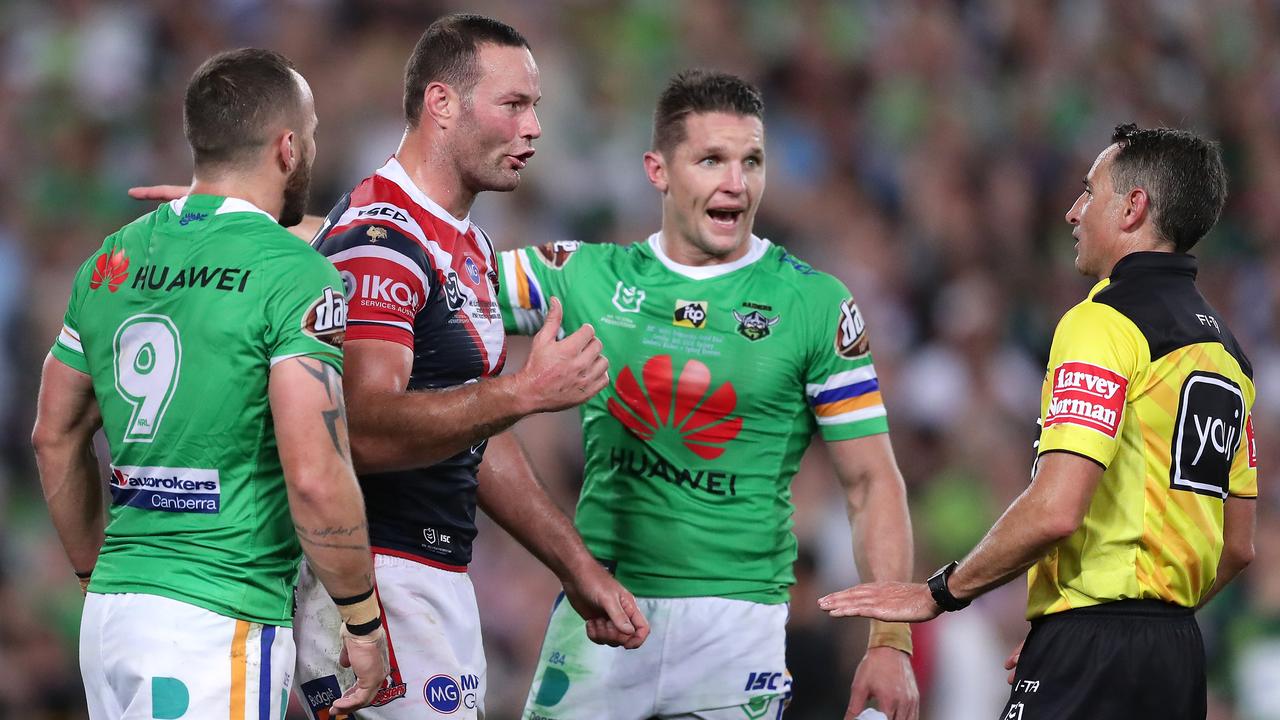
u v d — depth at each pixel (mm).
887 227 43375
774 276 15961
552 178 41156
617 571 16016
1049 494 12766
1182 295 13492
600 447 16125
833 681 22531
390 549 13922
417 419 12961
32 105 42031
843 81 47438
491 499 15289
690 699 15789
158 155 41531
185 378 12219
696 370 15672
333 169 39906
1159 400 13125
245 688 12273
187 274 12352
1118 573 13133
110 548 12617
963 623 27297
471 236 14570
